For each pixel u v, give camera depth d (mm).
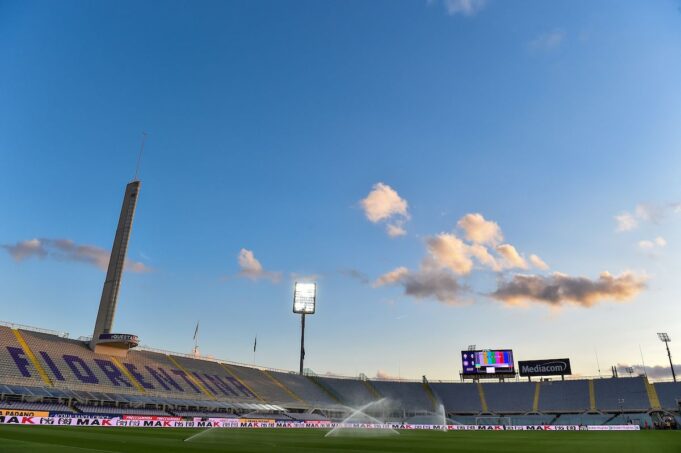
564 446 40500
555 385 116438
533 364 117812
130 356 89188
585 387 112688
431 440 47750
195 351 114125
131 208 88625
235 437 41500
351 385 124875
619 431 80938
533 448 38062
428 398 122000
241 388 99375
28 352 72688
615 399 106000
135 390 77812
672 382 106500
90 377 74875
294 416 94125
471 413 114500
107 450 24859
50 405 64438
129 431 45438
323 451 28922
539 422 108500
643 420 99938
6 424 49625
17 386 63062
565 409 107812
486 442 45938
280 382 113062
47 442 28547
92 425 56531
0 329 74625
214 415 82875
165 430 49844
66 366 74438
